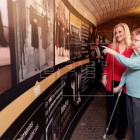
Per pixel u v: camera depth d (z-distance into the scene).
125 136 2.60
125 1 5.04
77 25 2.77
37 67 1.20
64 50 2.05
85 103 3.64
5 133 0.77
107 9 5.17
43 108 1.38
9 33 0.79
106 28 8.51
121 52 2.24
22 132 0.98
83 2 3.12
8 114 0.80
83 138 2.56
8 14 0.78
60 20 1.83
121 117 2.42
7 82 0.78
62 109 2.07
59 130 1.96
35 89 1.17
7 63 0.78
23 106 0.98
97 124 3.01
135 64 1.81
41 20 1.24
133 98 1.94
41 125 1.34
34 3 1.09
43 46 1.31
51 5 1.49
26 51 1.00
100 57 4.68
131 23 8.42
